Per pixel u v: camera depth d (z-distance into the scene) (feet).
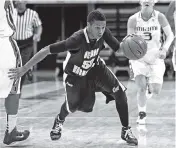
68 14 89.51
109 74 22.72
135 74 27.55
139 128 26.91
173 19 29.94
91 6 84.02
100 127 28.07
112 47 22.41
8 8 21.72
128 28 27.81
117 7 83.25
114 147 22.47
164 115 33.17
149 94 29.58
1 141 23.89
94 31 20.75
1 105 39.19
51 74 80.43
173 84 60.08
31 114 33.65
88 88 22.57
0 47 21.53
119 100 22.99
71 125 28.76
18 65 22.17
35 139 24.47
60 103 40.34
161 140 24.14
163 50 26.71
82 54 21.47
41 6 88.69
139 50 21.93
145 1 27.07
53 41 90.02
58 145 22.94
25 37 39.75
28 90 52.06
